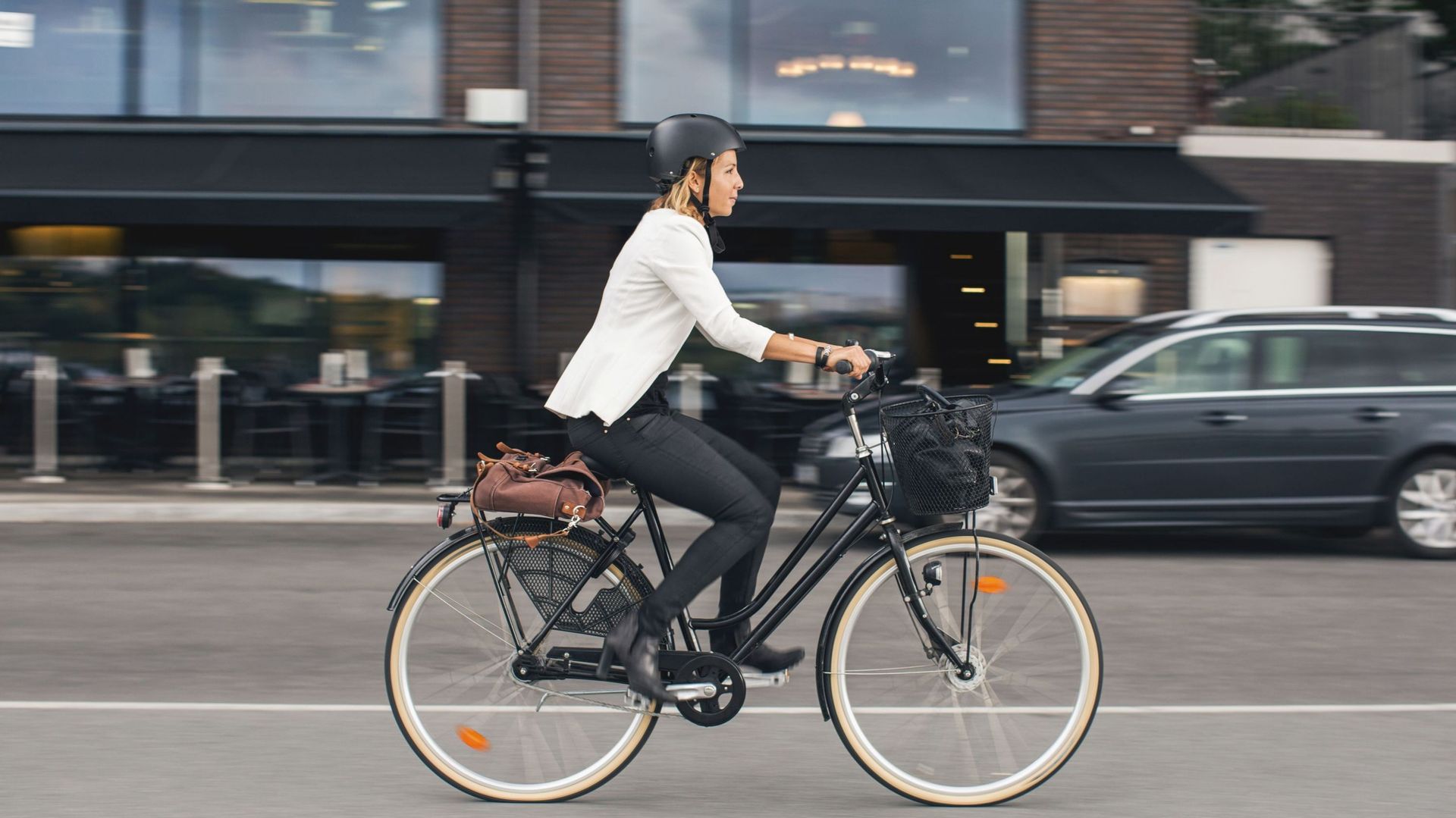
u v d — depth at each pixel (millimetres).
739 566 3781
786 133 12867
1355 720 4723
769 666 3783
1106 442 8297
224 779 3949
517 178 12383
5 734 4426
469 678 3805
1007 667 3795
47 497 10695
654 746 4344
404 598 3809
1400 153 13109
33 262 12820
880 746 3779
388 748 4285
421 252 12852
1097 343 8953
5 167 11352
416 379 12578
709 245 3617
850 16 12953
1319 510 8383
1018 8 13008
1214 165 13016
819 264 12977
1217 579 7680
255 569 7883
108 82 12648
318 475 12281
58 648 5785
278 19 12711
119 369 12867
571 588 3762
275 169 11438
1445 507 8438
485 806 3738
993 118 13055
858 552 7496
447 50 12688
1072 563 8242
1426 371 8523
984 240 13039
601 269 12727
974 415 3619
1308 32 13383
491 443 12055
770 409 12312
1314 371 8461
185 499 10719
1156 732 4551
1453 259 13180
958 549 3771
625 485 3895
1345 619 6566
